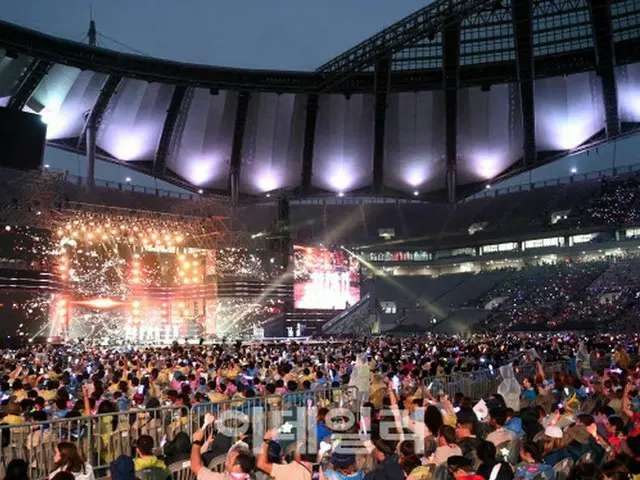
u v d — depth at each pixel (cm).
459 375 2000
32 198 4884
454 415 1111
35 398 1300
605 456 951
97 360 2802
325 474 734
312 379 1820
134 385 1641
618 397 1395
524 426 1135
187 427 1190
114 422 1144
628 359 2519
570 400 1273
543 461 877
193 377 1775
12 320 4862
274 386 1472
